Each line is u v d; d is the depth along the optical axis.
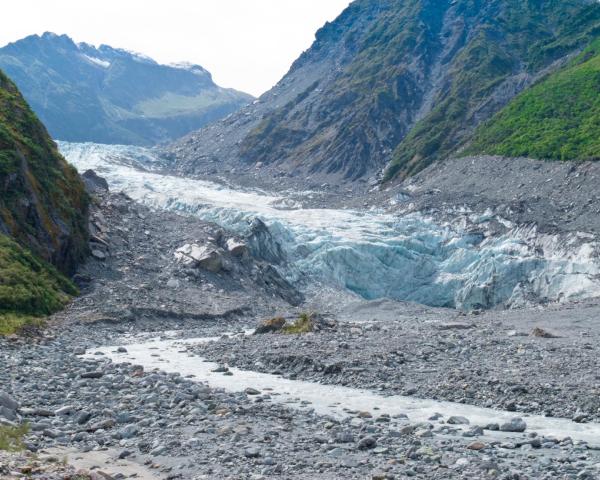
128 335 47.28
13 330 41.47
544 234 94.69
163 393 23.09
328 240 97.75
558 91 138.75
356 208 125.31
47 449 15.91
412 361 31.19
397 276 97.25
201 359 34.72
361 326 45.97
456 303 94.56
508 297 90.00
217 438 17.31
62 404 21.34
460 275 96.62
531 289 89.06
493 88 181.62
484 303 91.88
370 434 18.25
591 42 176.12
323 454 16.09
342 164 184.00
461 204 108.31
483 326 49.16
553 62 182.50
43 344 39.62
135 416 19.59
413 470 14.84
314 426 19.23
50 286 53.47
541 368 29.08
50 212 61.06
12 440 15.95
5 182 57.28
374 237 101.00
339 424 19.66
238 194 137.75
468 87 187.88
